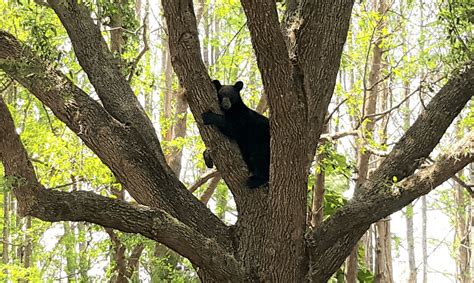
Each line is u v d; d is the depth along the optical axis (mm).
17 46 6668
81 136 6926
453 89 7070
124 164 6926
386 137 12758
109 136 6906
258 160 7113
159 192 7031
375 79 12320
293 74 5867
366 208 6789
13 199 17281
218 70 14727
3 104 5910
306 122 6055
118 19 9070
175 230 6301
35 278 12297
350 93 12031
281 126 5980
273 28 5422
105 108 7375
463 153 6582
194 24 6992
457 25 7047
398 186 6766
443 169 6637
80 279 13383
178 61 7047
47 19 8367
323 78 7195
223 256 6562
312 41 7145
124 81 7535
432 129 7098
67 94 6832
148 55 14484
